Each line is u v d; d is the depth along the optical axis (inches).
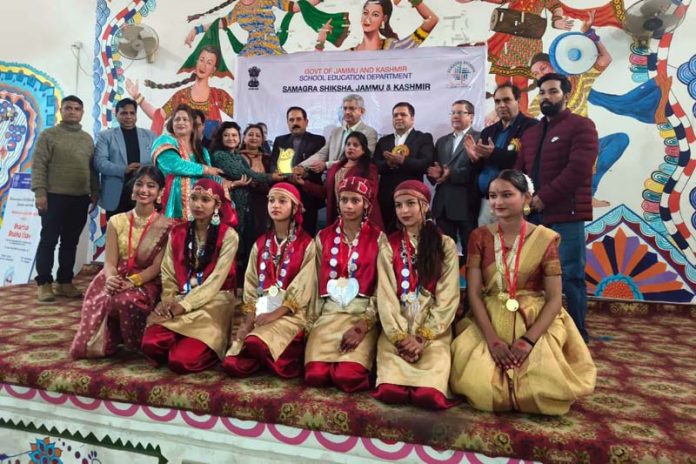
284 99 166.4
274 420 69.5
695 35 139.5
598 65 146.2
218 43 173.0
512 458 62.0
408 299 79.0
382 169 135.2
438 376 70.0
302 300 84.1
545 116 112.7
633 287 146.6
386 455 66.8
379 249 84.5
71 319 117.9
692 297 142.2
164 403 73.5
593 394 77.5
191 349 81.9
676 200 142.7
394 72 157.6
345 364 75.0
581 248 105.7
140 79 181.2
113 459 77.4
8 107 196.9
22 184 180.7
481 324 74.3
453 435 63.8
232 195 136.9
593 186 148.8
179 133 125.5
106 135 154.3
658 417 68.2
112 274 91.6
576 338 74.7
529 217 121.0
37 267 138.7
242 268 143.6
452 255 81.3
